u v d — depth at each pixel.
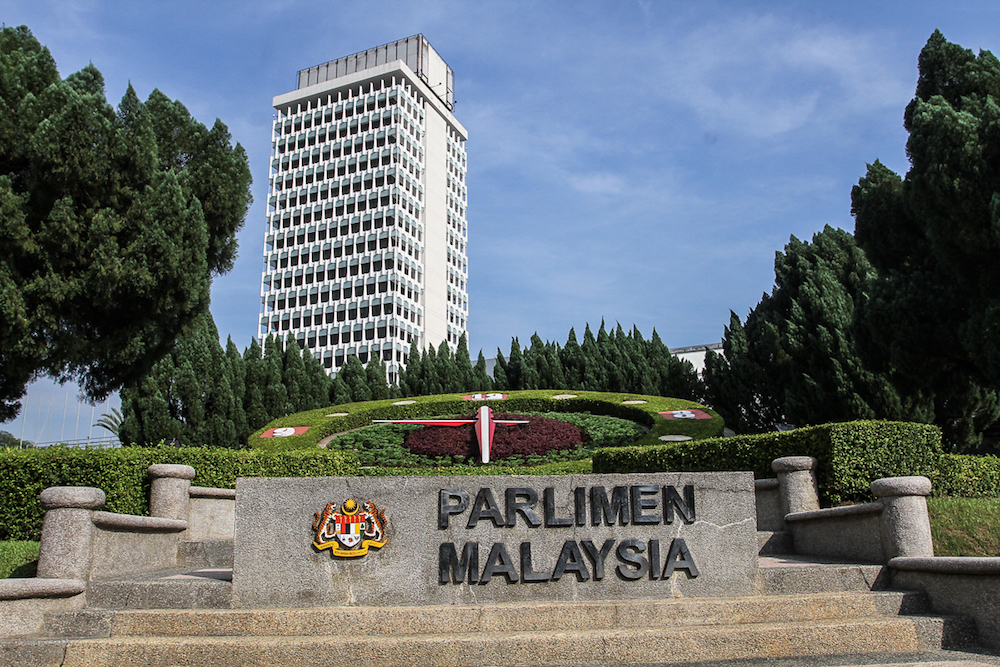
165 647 5.37
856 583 6.69
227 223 14.95
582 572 6.45
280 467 11.13
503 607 5.91
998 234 13.05
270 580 6.25
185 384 26.28
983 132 13.99
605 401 25.11
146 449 10.05
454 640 5.37
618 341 34.34
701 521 6.64
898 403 18.58
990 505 7.93
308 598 6.23
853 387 19.38
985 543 7.14
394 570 6.34
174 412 26.56
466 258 103.81
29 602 5.84
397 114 90.00
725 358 28.61
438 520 6.47
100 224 11.75
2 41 12.95
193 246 12.91
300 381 33.94
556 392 27.48
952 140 14.17
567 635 5.47
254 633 5.78
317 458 11.73
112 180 12.07
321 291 86.88
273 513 6.38
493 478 6.62
